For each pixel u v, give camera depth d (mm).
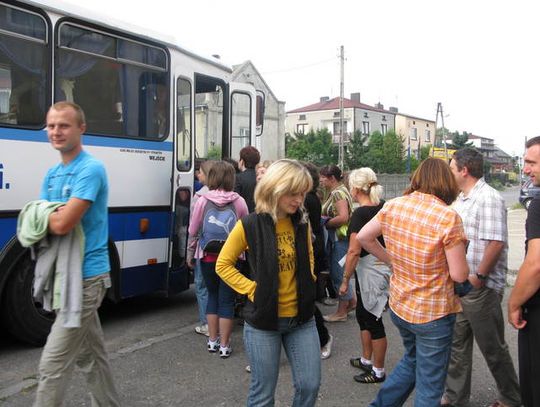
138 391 4367
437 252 3115
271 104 42156
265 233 2963
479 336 3844
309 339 3062
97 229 3203
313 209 5656
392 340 5852
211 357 5188
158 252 6328
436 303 3154
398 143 62188
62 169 3186
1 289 4871
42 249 3100
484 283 3793
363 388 4531
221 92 7793
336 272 6418
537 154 2979
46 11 5160
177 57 6586
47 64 5176
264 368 3002
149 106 6199
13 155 4902
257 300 2943
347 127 76125
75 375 4559
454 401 4012
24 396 4203
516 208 30375
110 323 6293
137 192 6039
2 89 4844
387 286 4539
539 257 2840
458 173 3908
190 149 6824
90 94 5570
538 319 2912
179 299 7562
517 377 4219
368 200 4445
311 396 3059
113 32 5781
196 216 5230
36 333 5219
